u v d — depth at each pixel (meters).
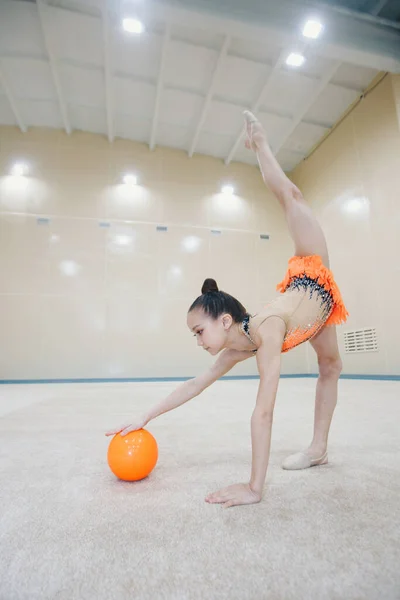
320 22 4.81
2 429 1.96
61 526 0.79
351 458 1.32
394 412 2.35
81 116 7.23
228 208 8.06
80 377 6.65
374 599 0.54
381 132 5.89
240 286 7.75
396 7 5.04
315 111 6.76
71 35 5.41
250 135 1.56
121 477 1.08
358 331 6.17
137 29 4.95
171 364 7.05
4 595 0.55
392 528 0.76
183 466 1.25
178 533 0.75
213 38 5.42
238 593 0.56
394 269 5.56
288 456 1.34
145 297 7.21
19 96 6.67
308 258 1.28
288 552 0.67
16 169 7.21
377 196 5.93
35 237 7.02
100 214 7.37
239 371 7.38
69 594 0.56
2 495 0.99
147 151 7.89
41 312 6.75
